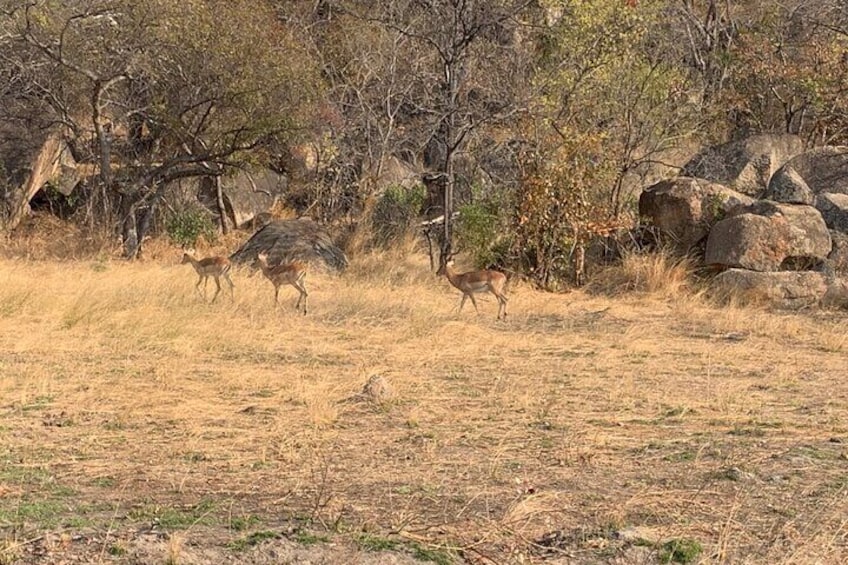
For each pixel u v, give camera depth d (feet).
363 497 19.56
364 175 82.89
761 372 35.35
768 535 17.66
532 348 40.19
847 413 28.25
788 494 20.11
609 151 64.03
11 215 84.38
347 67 86.89
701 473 21.67
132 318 43.01
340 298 52.80
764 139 70.54
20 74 76.79
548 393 30.86
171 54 71.67
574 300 56.39
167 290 52.13
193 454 22.93
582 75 65.10
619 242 63.87
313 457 22.72
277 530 17.28
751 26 95.25
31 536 16.79
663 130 67.00
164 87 75.20
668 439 24.94
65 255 73.10
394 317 48.14
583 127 65.31
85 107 81.97
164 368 33.55
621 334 44.34
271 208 92.89
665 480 21.06
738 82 89.71
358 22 88.74
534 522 18.15
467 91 72.02
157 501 19.16
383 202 80.02
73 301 45.91
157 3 70.23
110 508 18.66
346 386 31.09
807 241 58.54
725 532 17.21
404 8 85.81
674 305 53.98
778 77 85.76
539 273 61.46
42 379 31.42
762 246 57.72
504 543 17.07
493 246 63.98
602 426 26.35
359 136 85.66
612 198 64.39
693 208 61.62
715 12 96.73
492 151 70.64
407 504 19.01
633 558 16.53
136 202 75.46
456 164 79.41
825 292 54.34
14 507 18.49
